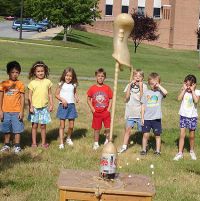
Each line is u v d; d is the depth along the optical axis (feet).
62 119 28.37
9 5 263.08
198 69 115.34
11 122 26.37
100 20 212.02
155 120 27.78
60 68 83.66
